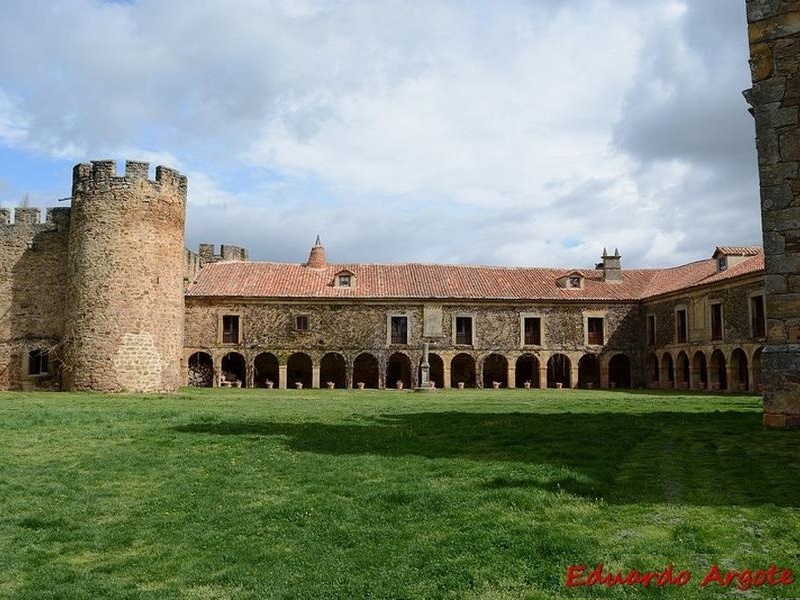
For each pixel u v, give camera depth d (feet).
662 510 23.99
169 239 111.75
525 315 150.61
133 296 106.52
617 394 110.22
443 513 25.57
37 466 37.11
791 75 38.24
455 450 37.91
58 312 120.67
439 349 147.54
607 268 162.20
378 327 147.23
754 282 114.62
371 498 28.12
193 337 142.82
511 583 19.17
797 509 23.07
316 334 145.69
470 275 159.02
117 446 43.04
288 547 23.40
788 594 17.74
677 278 151.64
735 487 26.27
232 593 19.88
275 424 52.31
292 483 31.73
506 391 128.36
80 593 20.15
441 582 19.53
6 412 63.72
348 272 150.51
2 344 120.26
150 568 22.07
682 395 103.40
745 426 41.70
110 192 106.83
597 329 153.07
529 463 32.68
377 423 52.39
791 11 38.45
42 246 121.90
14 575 21.98
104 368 105.29
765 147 38.70
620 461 32.58
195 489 31.40
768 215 38.40
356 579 20.27
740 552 20.10
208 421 55.57
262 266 156.76
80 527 26.58
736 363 121.19
